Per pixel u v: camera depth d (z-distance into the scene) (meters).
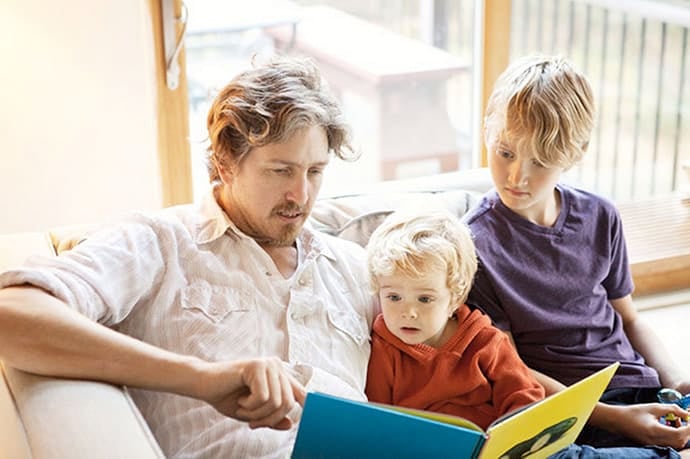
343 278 1.58
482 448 1.06
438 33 2.68
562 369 1.69
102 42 2.10
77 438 1.10
